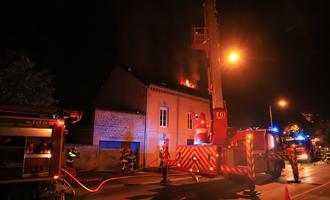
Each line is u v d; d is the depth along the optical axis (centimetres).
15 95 1673
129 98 2309
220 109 1061
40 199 716
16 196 689
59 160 739
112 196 934
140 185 1180
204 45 1178
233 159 1064
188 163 1100
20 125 691
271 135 1377
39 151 713
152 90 2219
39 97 1794
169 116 2338
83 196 937
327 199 866
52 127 738
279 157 1315
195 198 890
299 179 1351
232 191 1015
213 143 1044
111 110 1977
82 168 1784
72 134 2109
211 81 1144
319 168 1978
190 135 2508
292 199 867
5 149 666
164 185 1177
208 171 1017
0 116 667
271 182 1245
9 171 664
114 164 1955
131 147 2073
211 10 1165
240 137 1187
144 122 2142
